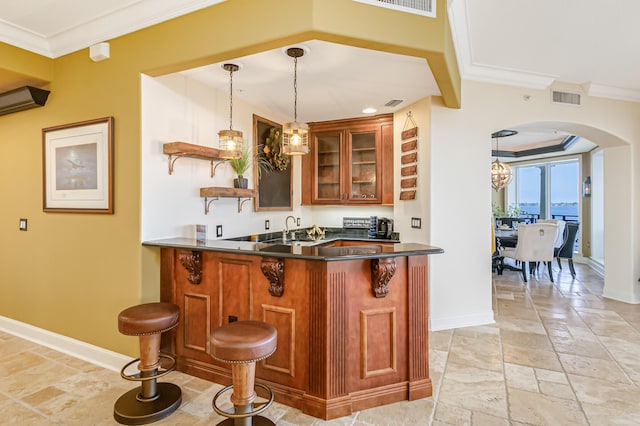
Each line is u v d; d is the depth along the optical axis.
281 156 4.13
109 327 2.72
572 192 7.74
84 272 2.84
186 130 2.93
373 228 4.61
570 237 5.91
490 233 3.75
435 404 2.22
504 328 3.59
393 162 4.20
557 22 2.70
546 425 2.00
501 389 2.40
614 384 2.46
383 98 3.60
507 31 2.83
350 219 4.89
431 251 2.20
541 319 3.85
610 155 4.65
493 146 7.75
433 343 3.19
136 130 2.56
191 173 2.99
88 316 2.83
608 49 3.17
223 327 1.96
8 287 3.35
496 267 6.68
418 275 2.30
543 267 6.95
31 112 3.13
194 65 2.38
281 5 1.99
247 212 3.68
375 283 2.17
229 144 2.74
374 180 4.35
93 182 2.76
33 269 3.15
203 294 2.55
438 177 3.58
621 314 4.00
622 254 4.55
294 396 2.19
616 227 4.61
